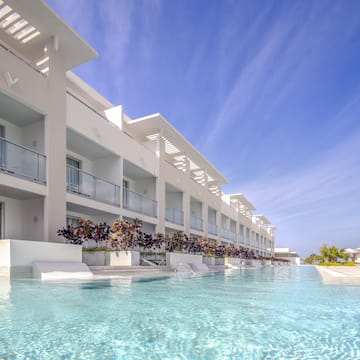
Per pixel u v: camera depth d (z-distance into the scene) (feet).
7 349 8.63
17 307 14.16
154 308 14.85
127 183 60.29
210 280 33.27
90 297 17.38
